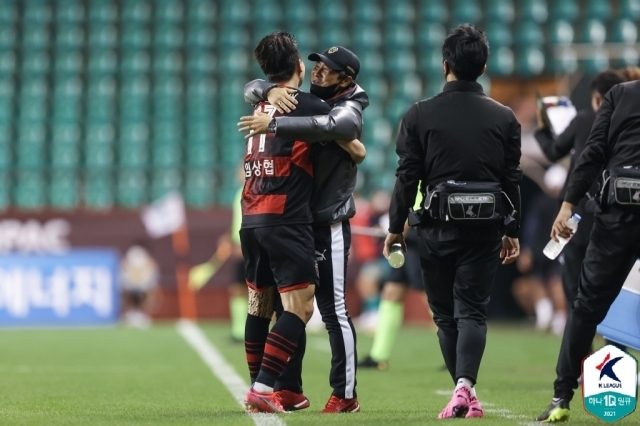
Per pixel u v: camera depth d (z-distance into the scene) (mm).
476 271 20625
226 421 19656
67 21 78625
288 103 20750
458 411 20219
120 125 73375
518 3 79125
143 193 68438
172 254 62500
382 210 54344
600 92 27062
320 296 21703
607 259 19266
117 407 23156
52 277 60406
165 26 78875
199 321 62500
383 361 36156
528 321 67625
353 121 20609
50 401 24641
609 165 19594
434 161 20578
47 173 68750
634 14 78188
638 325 23047
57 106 74312
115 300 61031
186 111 74688
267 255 21391
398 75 77062
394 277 36062
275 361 20719
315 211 21250
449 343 21422
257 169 21016
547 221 52812
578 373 19688
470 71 20797
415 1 79938
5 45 77188
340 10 79562
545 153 28625
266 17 79250
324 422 19328
